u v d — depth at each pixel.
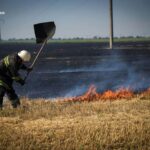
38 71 44.56
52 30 13.45
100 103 13.71
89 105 13.21
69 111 12.26
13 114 12.12
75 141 9.06
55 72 42.59
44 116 11.80
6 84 12.52
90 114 11.92
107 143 9.04
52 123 10.74
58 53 118.81
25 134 9.69
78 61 67.25
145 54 100.19
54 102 14.31
